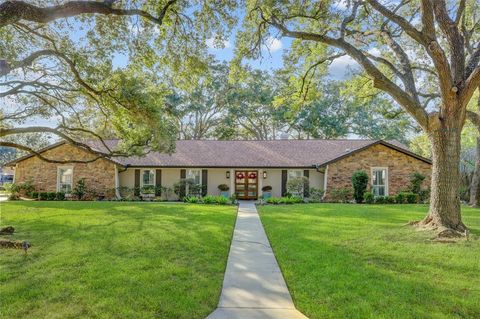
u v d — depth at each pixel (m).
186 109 33.56
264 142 24.03
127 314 3.76
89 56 10.34
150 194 20.34
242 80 11.79
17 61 9.11
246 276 5.29
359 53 9.24
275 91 33.06
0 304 4.00
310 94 13.45
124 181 20.70
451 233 7.92
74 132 13.91
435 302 4.12
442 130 8.76
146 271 5.32
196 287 4.67
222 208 14.71
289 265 5.76
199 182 20.81
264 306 4.12
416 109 8.92
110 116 12.84
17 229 8.86
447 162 8.67
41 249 6.68
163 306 4.00
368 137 36.22
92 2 5.74
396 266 5.65
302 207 15.43
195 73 10.47
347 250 6.78
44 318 3.64
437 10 8.67
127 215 11.80
